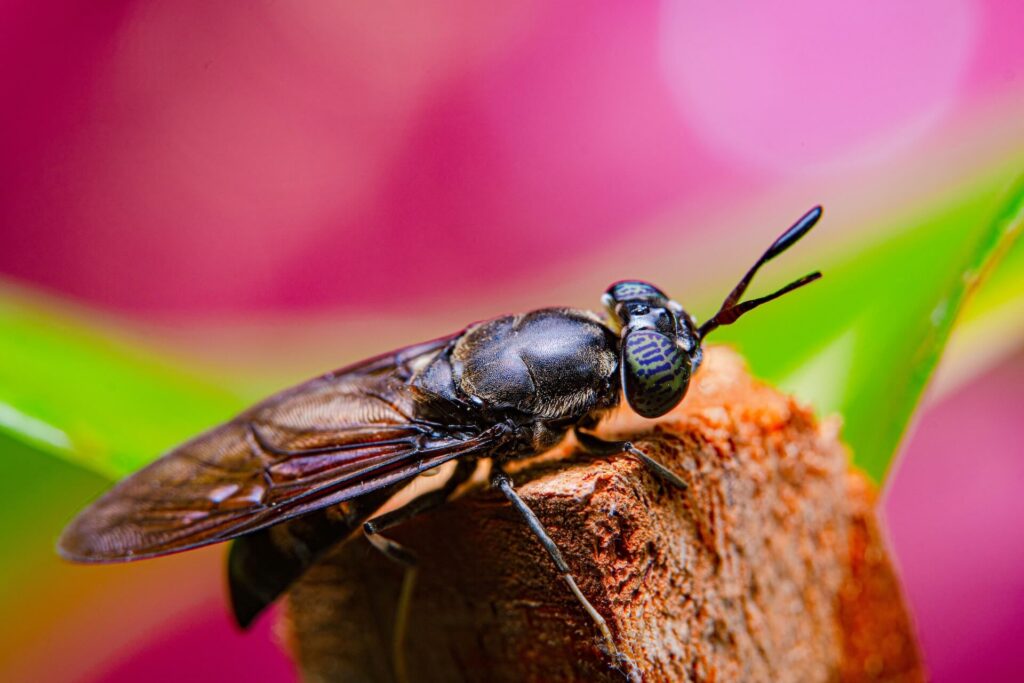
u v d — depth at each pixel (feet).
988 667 0.31
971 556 0.32
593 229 0.34
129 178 0.35
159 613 0.31
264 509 0.26
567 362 0.26
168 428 0.29
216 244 0.34
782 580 0.26
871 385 0.27
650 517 0.25
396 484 0.27
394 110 0.35
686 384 0.26
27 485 0.30
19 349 0.28
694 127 0.35
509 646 0.26
